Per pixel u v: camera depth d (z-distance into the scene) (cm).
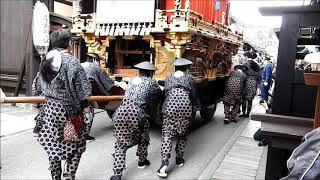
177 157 441
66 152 298
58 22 782
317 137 129
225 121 750
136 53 621
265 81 827
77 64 291
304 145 132
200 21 569
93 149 499
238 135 630
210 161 467
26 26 832
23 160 432
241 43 895
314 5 203
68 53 293
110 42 616
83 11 641
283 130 207
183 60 422
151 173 412
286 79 222
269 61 844
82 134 315
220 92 809
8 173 385
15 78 856
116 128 363
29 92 791
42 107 302
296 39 216
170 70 537
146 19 540
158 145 543
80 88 295
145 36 551
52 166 306
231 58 876
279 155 224
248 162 459
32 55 773
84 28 601
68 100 288
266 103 835
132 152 501
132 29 549
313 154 126
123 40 637
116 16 568
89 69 494
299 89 221
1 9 865
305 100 220
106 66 604
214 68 721
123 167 362
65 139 288
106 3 576
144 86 371
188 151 518
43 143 290
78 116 301
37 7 734
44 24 735
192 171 425
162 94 422
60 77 282
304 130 203
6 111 739
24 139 527
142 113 363
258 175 406
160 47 542
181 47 523
